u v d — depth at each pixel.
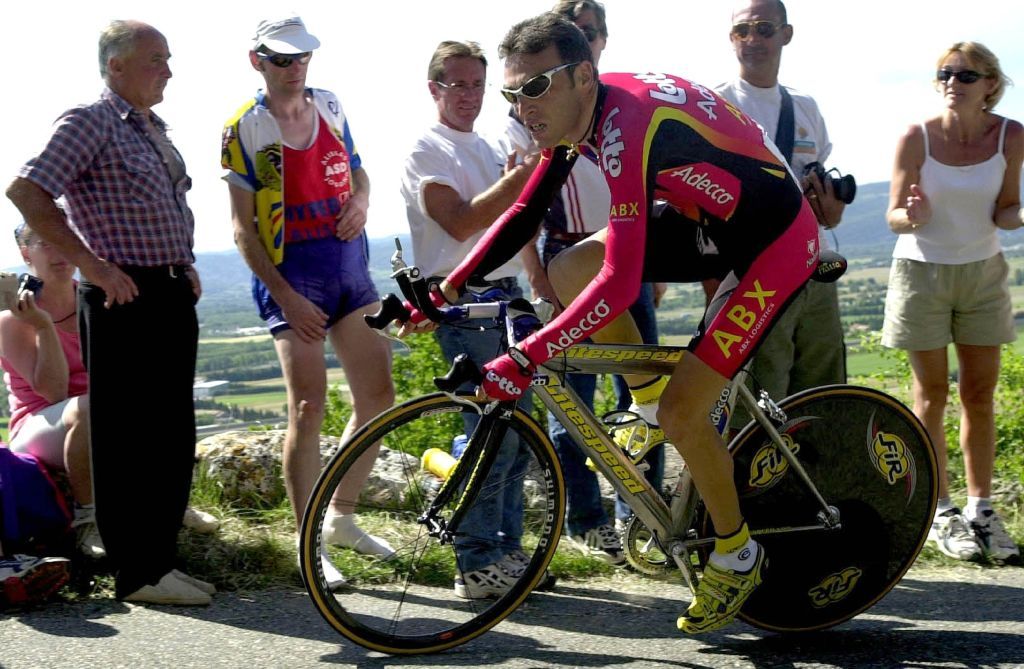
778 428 3.00
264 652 2.72
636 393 2.91
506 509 3.01
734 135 2.62
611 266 2.44
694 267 2.97
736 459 2.95
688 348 2.67
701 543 2.89
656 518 2.90
